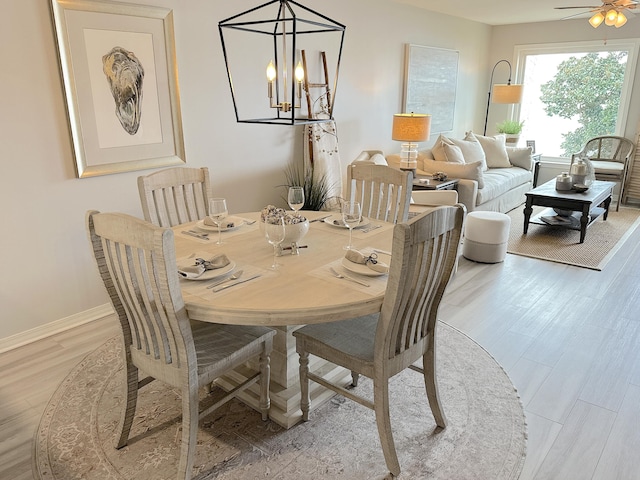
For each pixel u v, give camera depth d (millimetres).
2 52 2488
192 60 3400
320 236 2369
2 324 2725
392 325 1691
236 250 2154
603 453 1962
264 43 3896
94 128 2912
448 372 2533
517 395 2340
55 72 2703
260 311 1567
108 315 3170
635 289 3619
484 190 5145
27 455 1941
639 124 6125
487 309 3283
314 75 4441
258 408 2203
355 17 4719
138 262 1545
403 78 5566
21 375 2492
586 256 4340
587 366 2600
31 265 2789
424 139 4875
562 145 7105
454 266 1872
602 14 4312
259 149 4066
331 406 2266
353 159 5105
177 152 3422
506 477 1834
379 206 2916
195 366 1685
